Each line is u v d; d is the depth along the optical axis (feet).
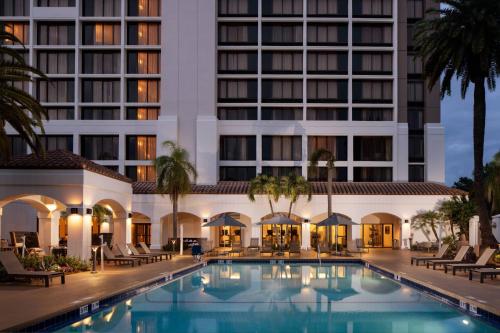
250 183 127.34
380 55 156.46
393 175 149.79
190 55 148.05
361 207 124.77
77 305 40.27
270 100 155.53
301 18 153.48
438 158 153.28
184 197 124.88
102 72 154.71
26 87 152.15
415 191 126.62
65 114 153.79
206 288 59.21
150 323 39.78
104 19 151.74
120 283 54.13
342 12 156.46
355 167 152.15
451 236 115.75
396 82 153.07
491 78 85.20
